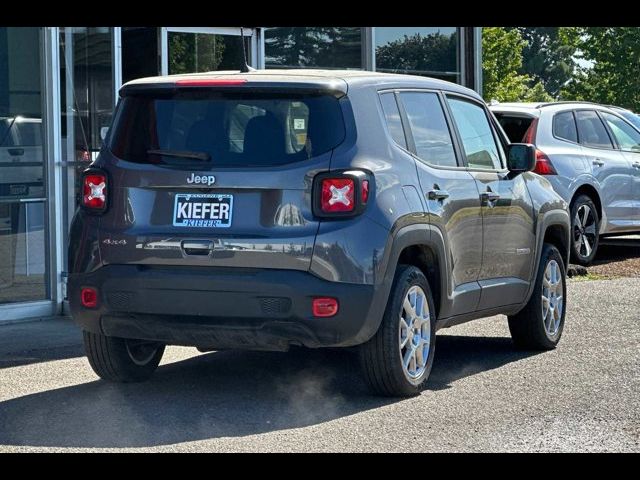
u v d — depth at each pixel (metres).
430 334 7.60
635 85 52.44
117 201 7.18
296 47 14.21
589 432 6.60
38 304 10.79
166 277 6.98
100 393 7.59
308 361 8.76
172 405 7.23
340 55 14.62
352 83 7.23
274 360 8.79
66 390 7.69
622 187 15.31
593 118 15.25
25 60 10.79
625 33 52.50
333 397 7.47
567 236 9.62
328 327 6.85
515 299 8.73
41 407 7.18
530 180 9.16
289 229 6.86
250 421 6.83
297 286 6.80
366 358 7.22
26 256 10.78
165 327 7.05
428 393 7.61
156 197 7.10
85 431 6.59
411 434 6.54
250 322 6.89
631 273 14.02
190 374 8.23
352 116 7.09
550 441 6.40
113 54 11.47
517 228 8.73
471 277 8.14
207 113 7.16
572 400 7.38
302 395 7.53
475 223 8.12
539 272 9.10
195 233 6.98
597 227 14.81
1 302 10.63
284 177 6.89
